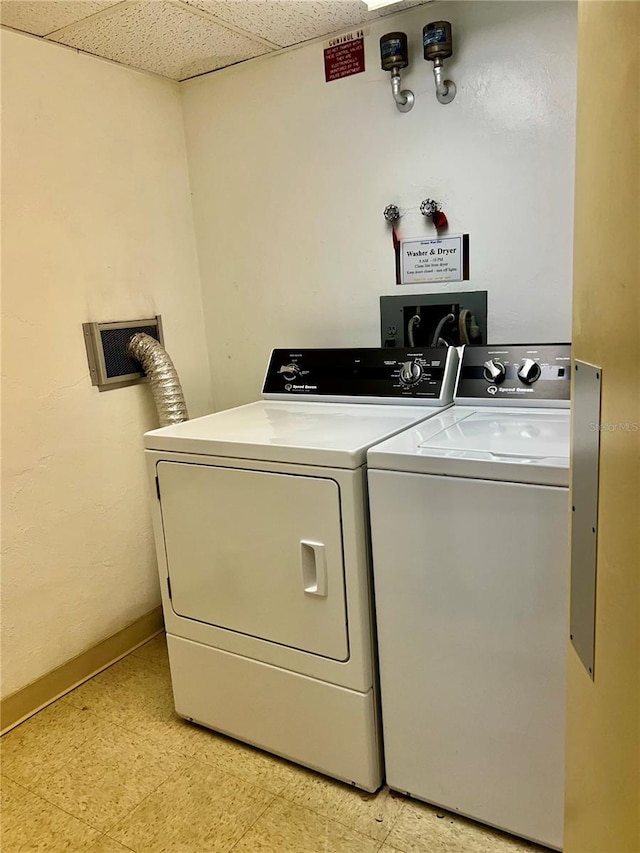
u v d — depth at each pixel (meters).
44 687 2.05
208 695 1.85
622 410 0.74
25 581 1.98
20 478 1.95
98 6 1.76
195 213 2.55
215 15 1.88
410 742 1.55
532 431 1.53
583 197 0.93
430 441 1.49
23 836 1.54
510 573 1.33
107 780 1.72
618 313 0.75
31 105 1.92
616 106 0.74
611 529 0.79
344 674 1.56
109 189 2.19
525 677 1.36
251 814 1.58
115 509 2.27
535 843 1.45
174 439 1.73
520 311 1.98
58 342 2.04
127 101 2.24
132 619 2.37
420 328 2.16
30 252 1.94
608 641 0.82
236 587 1.70
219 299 2.58
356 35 2.05
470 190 1.98
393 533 1.46
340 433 1.62
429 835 1.49
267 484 1.58
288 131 2.27
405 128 2.05
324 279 2.32
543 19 1.78
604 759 0.84
